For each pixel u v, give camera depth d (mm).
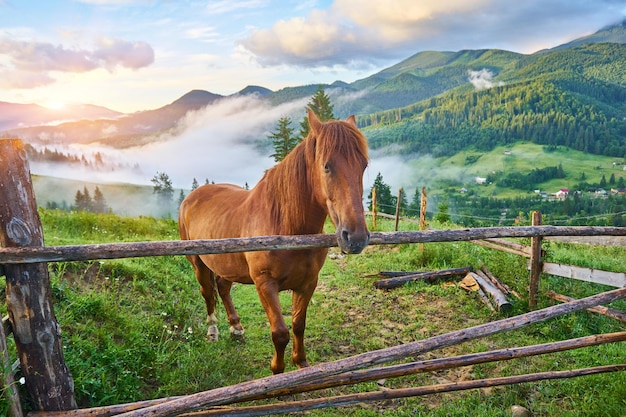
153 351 3850
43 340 2326
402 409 3332
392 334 4910
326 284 6883
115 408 2385
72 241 7234
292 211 3076
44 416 2340
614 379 3416
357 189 2498
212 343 4477
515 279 6102
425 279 6590
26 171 2203
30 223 2211
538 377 3062
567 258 7535
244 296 6301
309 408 2568
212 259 3998
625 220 47062
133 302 4965
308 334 4871
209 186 4898
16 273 2223
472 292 5969
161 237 9539
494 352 2777
